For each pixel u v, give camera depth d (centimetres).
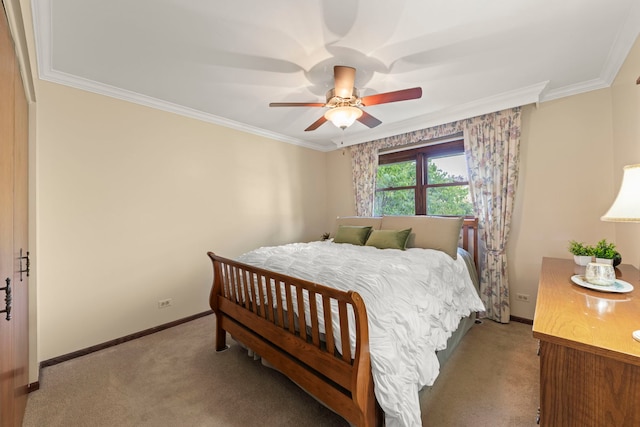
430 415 156
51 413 163
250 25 163
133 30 167
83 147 230
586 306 115
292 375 160
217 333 235
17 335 136
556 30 169
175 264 291
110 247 246
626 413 80
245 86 241
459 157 331
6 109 111
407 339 145
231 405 168
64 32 167
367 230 323
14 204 131
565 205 255
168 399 174
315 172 463
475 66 210
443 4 146
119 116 251
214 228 326
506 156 278
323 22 160
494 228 285
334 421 154
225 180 338
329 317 136
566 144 254
